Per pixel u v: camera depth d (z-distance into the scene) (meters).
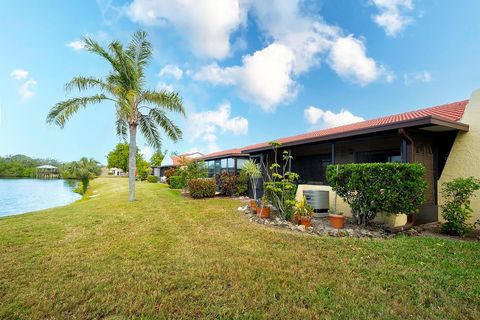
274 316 2.59
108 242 4.96
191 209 9.03
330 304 2.78
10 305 2.78
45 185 34.50
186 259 4.06
